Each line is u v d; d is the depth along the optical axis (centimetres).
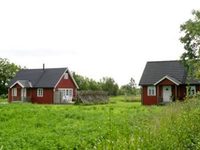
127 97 6569
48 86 5922
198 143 908
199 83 4694
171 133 945
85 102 5216
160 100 4875
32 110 2497
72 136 1488
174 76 4959
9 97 6338
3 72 7688
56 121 2019
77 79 7388
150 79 5025
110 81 7825
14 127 1753
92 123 1920
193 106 1529
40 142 1348
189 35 4788
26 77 6391
